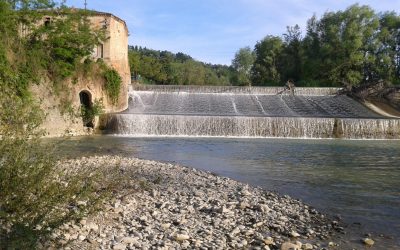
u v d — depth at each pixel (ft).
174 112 143.02
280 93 168.14
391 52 231.30
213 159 73.41
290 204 39.81
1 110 22.45
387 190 48.60
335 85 228.63
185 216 32.55
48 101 111.45
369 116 143.64
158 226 29.45
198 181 49.03
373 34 230.27
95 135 117.19
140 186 42.50
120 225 28.43
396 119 122.93
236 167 64.59
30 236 19.47
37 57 110.83
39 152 23.77
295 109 153.58
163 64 360.89
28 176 22.08
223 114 141.38
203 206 35.60
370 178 56.65
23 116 23.08
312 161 72.74
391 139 118.73
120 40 154.71
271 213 35.19
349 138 120.06
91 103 131.95
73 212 23.66
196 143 100.17
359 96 169.17
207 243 26.78
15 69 101.65
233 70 486.38
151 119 121.29
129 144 95.55
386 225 33.99
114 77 139.23
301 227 32.19
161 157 74.90
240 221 32.50
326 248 27.68
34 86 107.96
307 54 248.93
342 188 49.49
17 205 21.31
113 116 122.42
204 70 408.67
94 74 132.87
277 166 66.33
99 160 60.34
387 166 67.92
